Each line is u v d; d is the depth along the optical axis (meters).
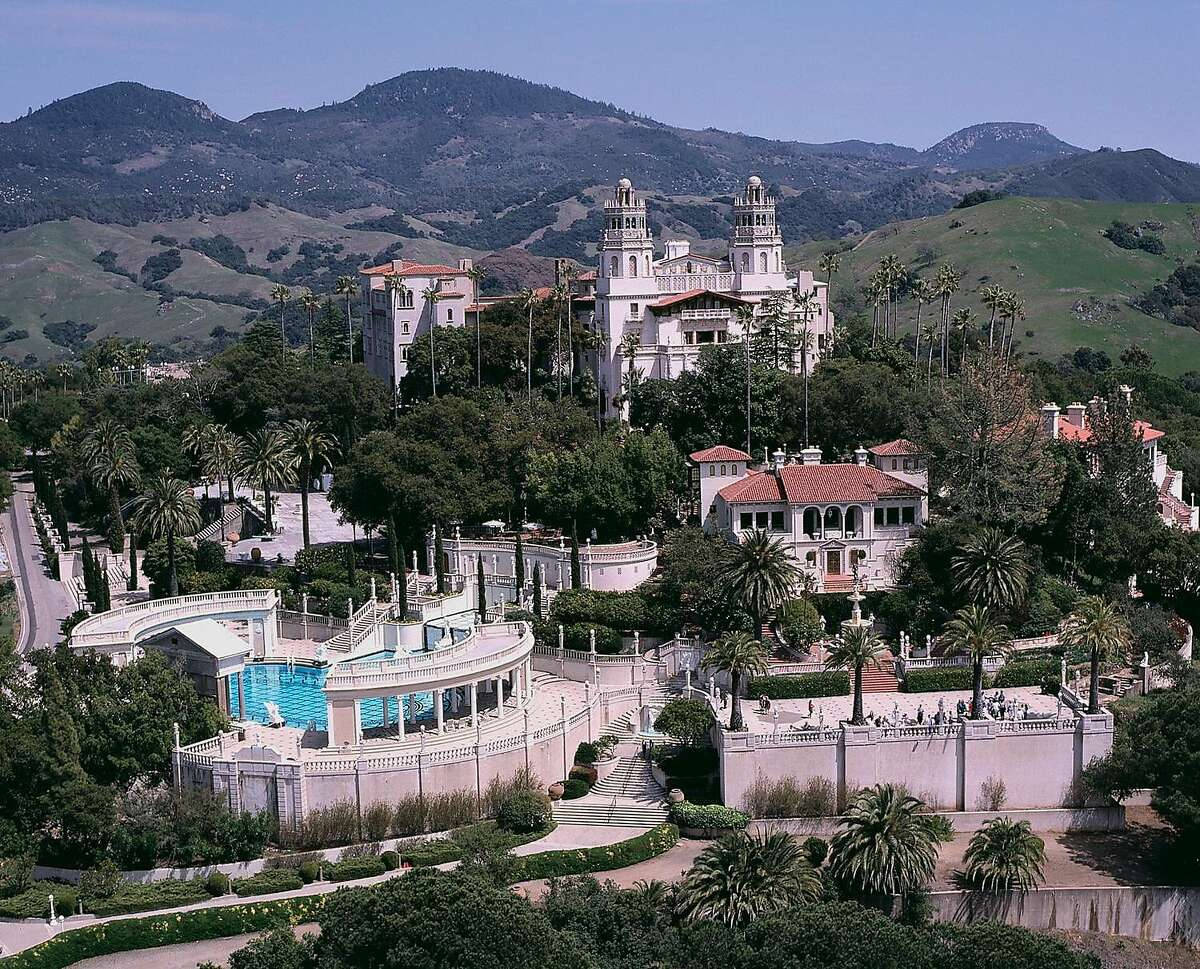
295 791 120.81
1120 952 113.62
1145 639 147.50
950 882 116.56
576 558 159.62
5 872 114.44
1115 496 163.00
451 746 127.94
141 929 110.00
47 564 198.12
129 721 124.94
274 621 158.12
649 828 124.06
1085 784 126.75
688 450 188.50
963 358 191.62
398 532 177.12
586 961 100.56
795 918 105.44
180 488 170.00
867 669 143.25
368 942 99.81
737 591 143.75
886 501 161.38
